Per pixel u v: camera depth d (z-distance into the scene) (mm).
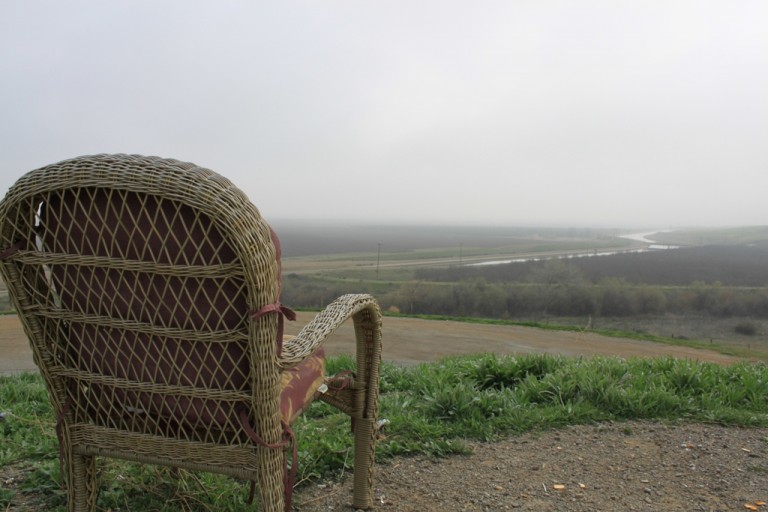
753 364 4336
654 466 2488
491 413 3141
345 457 2420
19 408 3168
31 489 2094
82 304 1309
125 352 1321
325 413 3209
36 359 1364
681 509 2096
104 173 1132
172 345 1277
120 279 1246
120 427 1416
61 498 2027
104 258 1219
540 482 2314
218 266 1153
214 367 1271
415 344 11664
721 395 3467
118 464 2215
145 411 1366
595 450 2676
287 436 1354
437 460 2527
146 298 1246
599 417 3109
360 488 2020
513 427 2949
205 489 2074
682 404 3273
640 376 3678
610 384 3416
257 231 1144
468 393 3270
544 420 3037
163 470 2172
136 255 1206
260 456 1287
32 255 1267
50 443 2523
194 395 1287
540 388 3525
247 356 1243
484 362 4219
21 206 1218
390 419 2947
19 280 1299
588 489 2256
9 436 2662
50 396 1410
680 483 2320
